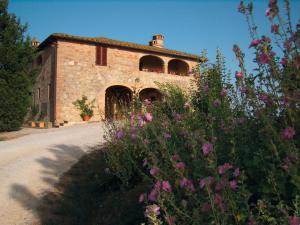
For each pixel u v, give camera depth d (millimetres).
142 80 25453
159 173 3084
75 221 5109
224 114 3896
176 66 29750
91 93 23234
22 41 18828
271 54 2688
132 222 4340
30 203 6191
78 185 6930
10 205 6129
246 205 2299
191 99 6172
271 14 2635
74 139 13656
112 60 24250
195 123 4484
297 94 2525
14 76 18219
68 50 22672
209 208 2393
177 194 2922
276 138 2512
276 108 2811
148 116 4141
